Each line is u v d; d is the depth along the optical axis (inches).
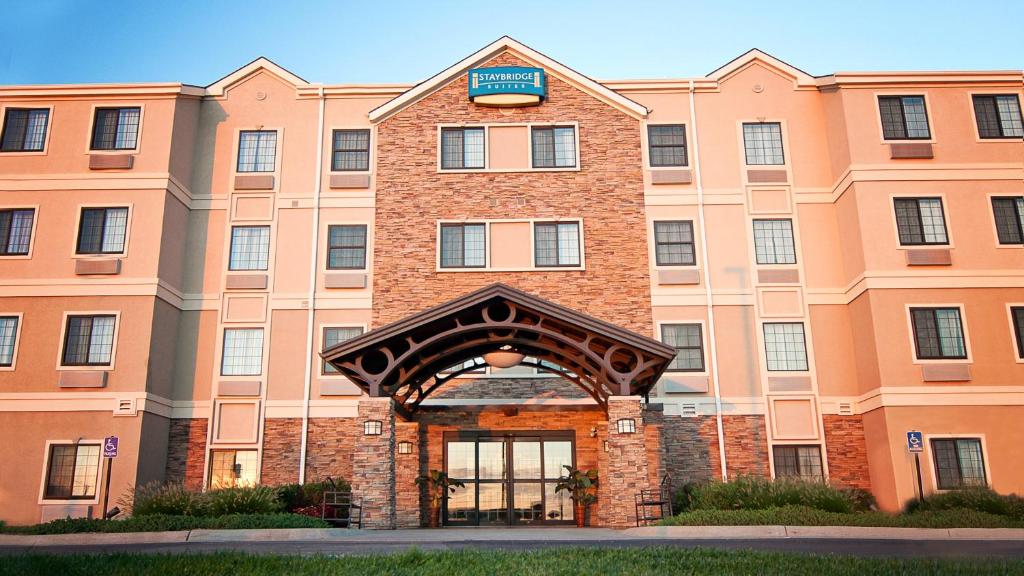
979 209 920.9
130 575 434.0
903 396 866.8
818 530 650.2
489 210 981.8
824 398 932.0
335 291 965.2
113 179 936.3
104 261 906.7
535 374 934.4
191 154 997.8
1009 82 954.1
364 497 724.7
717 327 951.6
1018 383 871.1
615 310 952.3
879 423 878.4
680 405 928.9
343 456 921.5
